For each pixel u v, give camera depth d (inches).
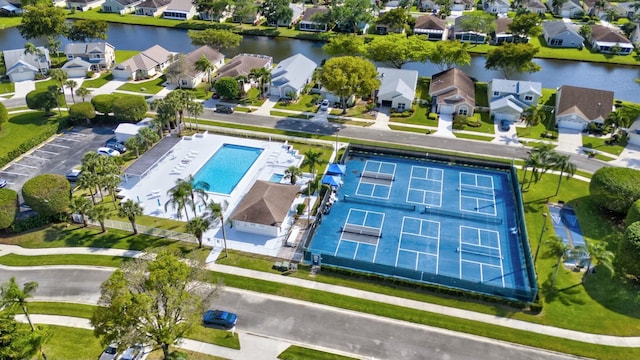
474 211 2994.6
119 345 1740.9
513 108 4008.4
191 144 3651.6
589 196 3100.4
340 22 6186.0
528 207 2999.5
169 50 5831.7
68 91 4594.0
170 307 1798.7
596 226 2822.3
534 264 2532.0
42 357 2012.8
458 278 2417.6
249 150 3629.4
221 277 2443.4
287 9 6314.0
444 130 3909.9
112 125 3971.5
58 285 2407.7
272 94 4527.6
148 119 3996.1
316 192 3120.1
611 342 2110.0
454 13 7180.1
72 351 2055.9
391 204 3058.6
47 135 3740.2
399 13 6023.6
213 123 3998.5
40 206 2760.8
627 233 2395.4
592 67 5393.7
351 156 3599.9
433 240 2755.9
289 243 2672.2
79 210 2637.8
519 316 2229.3
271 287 2390.5
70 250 2637.8
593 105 3924.7
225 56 5634.8
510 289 2289.6
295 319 2220.7
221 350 2066.9
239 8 6624.0
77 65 4896.7
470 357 2037.4
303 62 4906.5
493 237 2778.1
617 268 2506.2
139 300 1673.2
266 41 6200.8
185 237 2716.5
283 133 3841.0
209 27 6545.3
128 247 2650.1
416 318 2219.5
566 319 2213.3
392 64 5162.4
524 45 4527.6
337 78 3789.4
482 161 3400.6
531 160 3053.6
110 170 2827.3
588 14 6943.9
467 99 4133.9
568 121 3924.7
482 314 2240.4
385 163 3513.8
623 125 3646.7
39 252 2628.0
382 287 2396.7
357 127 3954.2
